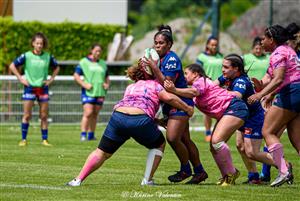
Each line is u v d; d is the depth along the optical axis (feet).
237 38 206.69
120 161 100.78
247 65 128.67
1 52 174.29
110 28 183.73
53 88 156.56
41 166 93.91
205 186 77.82
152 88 76.13
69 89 157.17
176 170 92.79
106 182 81.30
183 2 361.10
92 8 192.44
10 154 107.55
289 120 77.15
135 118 74.54
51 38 178.70
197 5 361.51
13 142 125.70
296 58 76.64
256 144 81.92
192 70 82.07
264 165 85.10
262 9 214.90
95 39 182.39
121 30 185.57
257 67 127.85
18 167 92.58
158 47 77.87
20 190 73.61
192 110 78.43
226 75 80.74
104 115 159.02
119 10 192.44
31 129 149.28
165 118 79.15
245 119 78.84
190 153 81.20
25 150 113.29
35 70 121.49
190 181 81.35
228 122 78.38
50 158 103.04
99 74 132.16
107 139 76.02
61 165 95.35
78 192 72.33
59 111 157.17
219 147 78.69
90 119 131.85
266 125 77.56
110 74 172.86
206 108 79.41
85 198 69.10
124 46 181.68
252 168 83.35
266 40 78.69
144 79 77.00
